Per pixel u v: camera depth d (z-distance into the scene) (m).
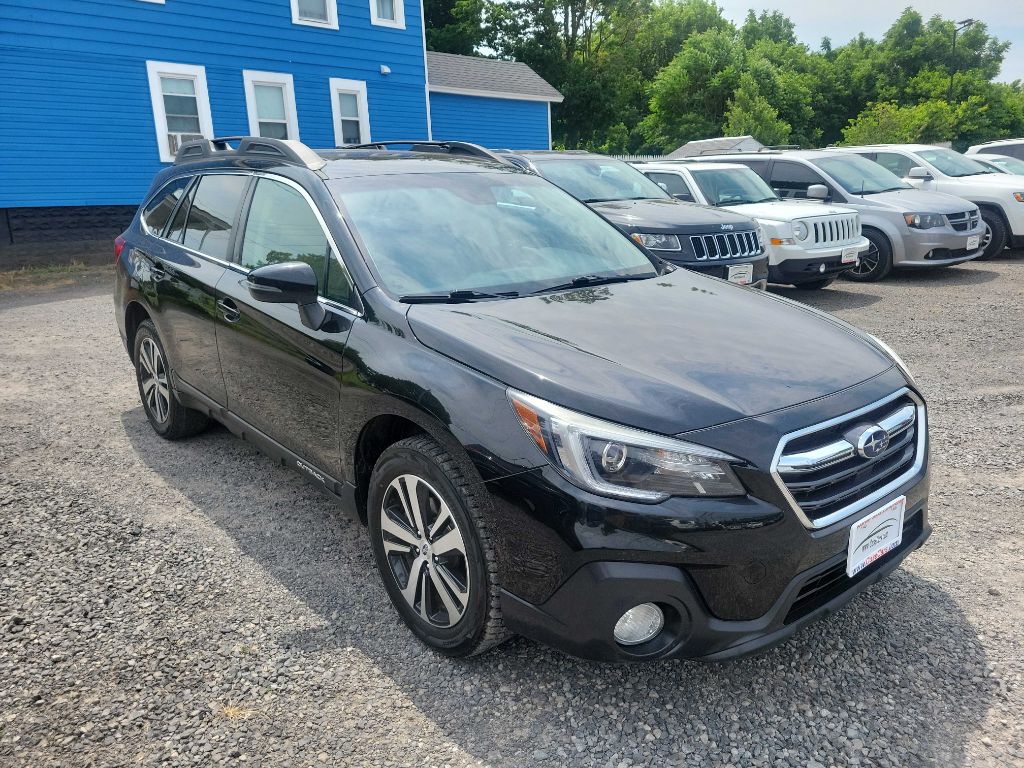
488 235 3.55
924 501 2.82
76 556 3.49
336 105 17.97
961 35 73.56
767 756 2.30
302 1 17.09
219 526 3.79
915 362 6.50
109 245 14.99
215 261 4.00
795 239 9.04
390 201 3.51
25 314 9.81
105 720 2.46
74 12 13.88
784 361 2.67
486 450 2.41
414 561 2.80
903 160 13.23
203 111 15.79
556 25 38.19
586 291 3.31
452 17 38.25
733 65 48.00
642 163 10.91
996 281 10.51
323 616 3.03
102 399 5.92
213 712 2.50
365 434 2.98
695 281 3.64
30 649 2.82
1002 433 4.82
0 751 2.33
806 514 2.33
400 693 2.59
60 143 14.09
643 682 2.64
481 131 23.14
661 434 2.26
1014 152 16.61
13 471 4.47
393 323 2.87
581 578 2.26
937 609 3.02
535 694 2.58
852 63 67.38
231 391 3.89
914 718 2.45
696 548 2.21
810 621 2.44
